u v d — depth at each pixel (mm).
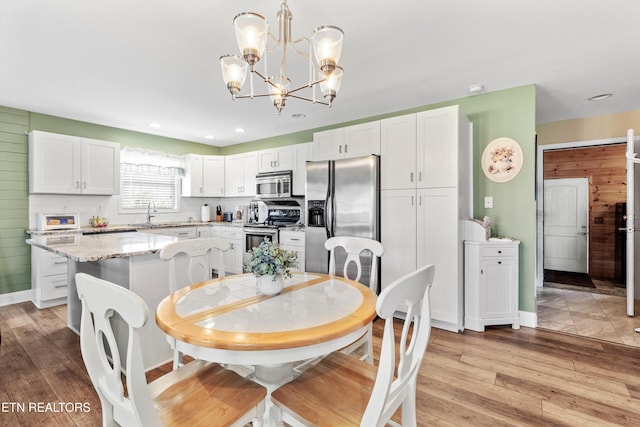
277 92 1821
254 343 1050
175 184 5348
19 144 3643
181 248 2016
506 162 3109
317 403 1176
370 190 3186
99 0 1730
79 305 2750
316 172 3592
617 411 1752
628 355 2410
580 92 3146
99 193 4066
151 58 2412
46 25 1964
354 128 3438
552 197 5445
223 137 5227
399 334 2809
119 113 3816
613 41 2191
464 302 2967
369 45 2240
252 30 1393
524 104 3006
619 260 4797
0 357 2371
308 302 1468
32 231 3570
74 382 2047
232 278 1937
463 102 3318
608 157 4977
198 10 1830
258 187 4922
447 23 1977
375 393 984
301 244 3988
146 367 2184
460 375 2127
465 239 2994
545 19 1936
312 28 2023
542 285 4539
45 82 2859
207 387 1246
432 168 2928
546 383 2033
